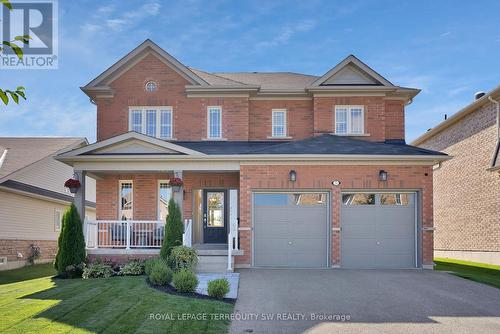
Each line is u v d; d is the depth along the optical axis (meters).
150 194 17.42
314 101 18.19
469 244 20.67
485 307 9.48
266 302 9.75
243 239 14.98
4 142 23.58
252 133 18.50
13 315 8.52
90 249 14.54
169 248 13.82
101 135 17.97
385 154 14.99
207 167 15.17
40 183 21.09
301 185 15.15
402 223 15.25
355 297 10.29
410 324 8.26
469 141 20.80
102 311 8.76
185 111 18.06
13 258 18.59
